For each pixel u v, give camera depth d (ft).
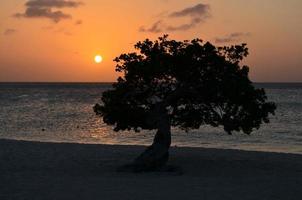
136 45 61.98
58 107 274.36
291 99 406.82
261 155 77.92
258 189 47.26
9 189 45.85
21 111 232.32
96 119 189.57
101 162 68.33
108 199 41.63
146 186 48.19
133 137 127.24
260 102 62.44
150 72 59.82
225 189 47.06
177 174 57.57
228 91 57.98
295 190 46.98
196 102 62.08
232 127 60.13
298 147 107.14
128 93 61.77
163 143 59.57
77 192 44.55
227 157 75.15
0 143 88.17
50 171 59.26
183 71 59.62
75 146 86.33
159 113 59.77
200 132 136.87
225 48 60.70
